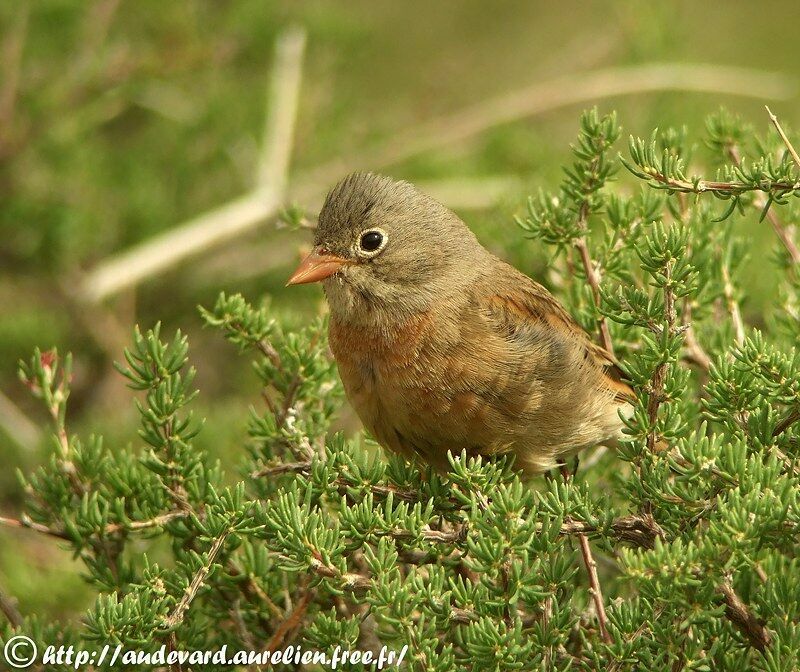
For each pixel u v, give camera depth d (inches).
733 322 353.4
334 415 353.7
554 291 395.9
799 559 269.1
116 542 316.2
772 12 679.7
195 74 596.7
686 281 280.7
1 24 568.7
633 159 279.3
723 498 267.4
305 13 616.7
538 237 350.6
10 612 311.7
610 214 350.0
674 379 281.3
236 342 340.5
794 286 358.9
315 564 269.6
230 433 443.2
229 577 307.9
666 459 277.9
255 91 600.7
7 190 549.0
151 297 568.4
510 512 263.9
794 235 362.9
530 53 669.9
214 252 568.7
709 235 349.7
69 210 541.3
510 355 340.8
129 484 320.8
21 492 473.4
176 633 294.7
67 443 328.8
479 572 264.7
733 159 357.4
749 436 278.7
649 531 275.9
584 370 350.9
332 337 362.0
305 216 416.8
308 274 365.1
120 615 274.5
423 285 358.0
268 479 323.9
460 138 595.2
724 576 253.0
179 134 592.4
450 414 342.3
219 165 595.8
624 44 612.4
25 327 529.7
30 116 554.6
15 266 555.5
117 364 311.3
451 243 370.0
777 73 658.2
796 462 278.8
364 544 274.5
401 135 583.2
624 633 259.4
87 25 574.2
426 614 267.1
